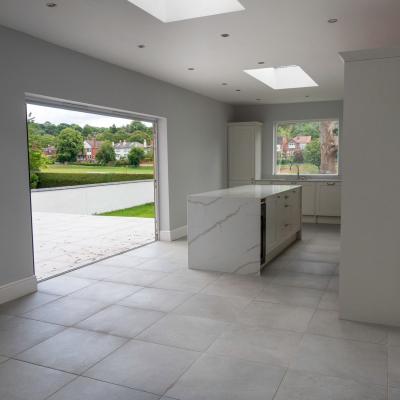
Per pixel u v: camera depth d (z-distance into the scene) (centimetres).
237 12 363
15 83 399
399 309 329
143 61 527
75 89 475
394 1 342
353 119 326
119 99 554
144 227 879
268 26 401
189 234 502
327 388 239
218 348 293
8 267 398
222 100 871
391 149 318
